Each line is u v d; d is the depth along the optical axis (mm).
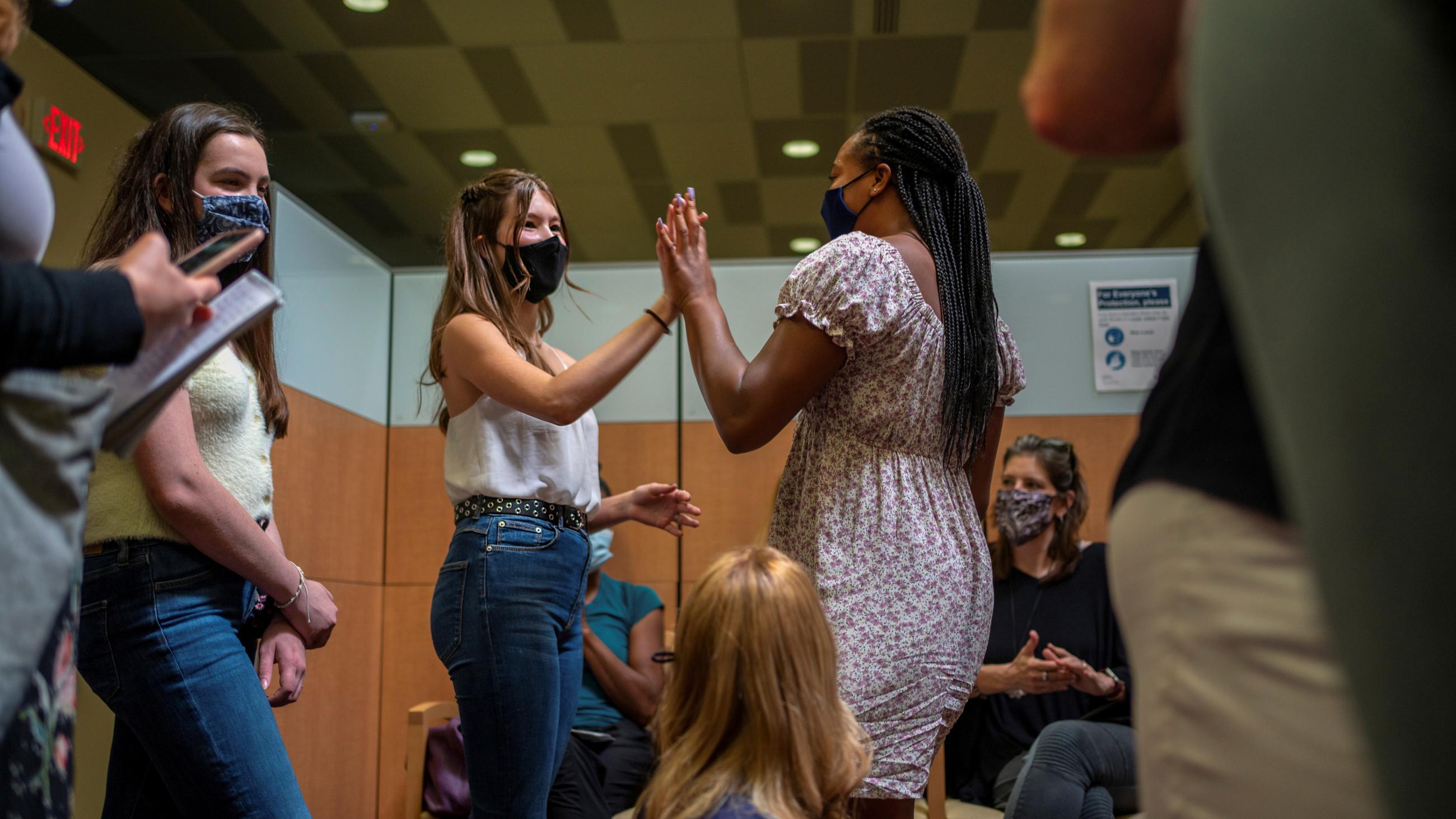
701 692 1229
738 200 6168
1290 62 518
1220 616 636
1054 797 2432
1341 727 578
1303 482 494
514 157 5738
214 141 1747
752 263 3709
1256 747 609
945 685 1464
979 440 1596
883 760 1413
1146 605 696
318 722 3232
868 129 1671
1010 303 3691
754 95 5230
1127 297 3686
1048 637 2861
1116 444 3615
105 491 1525
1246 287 531
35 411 773
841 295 1452
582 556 1951
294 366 3221
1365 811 567
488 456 1896
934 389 1517
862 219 1655
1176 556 670
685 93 5207
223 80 4977
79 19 4402
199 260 955
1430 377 458
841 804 1213
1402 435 461
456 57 4891
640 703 3100
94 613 1505
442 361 2004
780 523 1556
